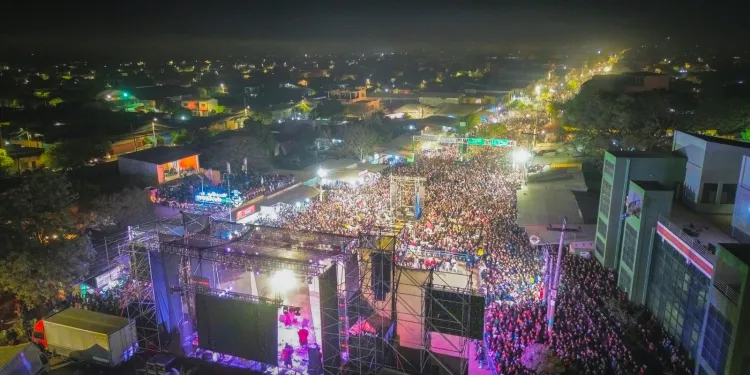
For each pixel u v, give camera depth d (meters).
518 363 25.53
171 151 61.81
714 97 70.50
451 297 25.12
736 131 60.25
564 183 55.59
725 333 23.73
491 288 32.97
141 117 99.25
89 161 69.94
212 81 186.12
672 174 37.75
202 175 60.56
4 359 24.25
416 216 47.25
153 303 30.41
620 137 62.22
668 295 31.45
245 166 63.69
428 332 26.69
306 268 25.03
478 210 48.66
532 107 119.88
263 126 84.00
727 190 35.12
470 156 75.62
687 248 28.98
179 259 28.70
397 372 23.84
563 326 28.95
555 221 45.09
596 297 34.09
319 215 47.88
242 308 26.16
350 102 128.62
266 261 25.81
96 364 27.50
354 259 27.05
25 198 30.75
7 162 63.69
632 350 28.52
